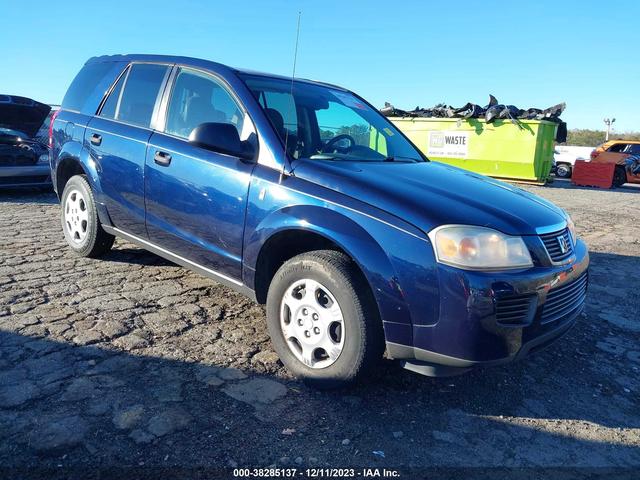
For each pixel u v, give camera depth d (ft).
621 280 18.88
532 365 11.51
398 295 8.60
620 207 41.34
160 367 10.02
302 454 7.80
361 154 12.34
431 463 7.85
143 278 15.10
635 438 8.95
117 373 9.65
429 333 8.53
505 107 53.83
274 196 10.19
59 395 8.78
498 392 10.21
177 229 12.40
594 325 14.19
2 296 12.98
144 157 13.09
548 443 8.63
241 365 10.35
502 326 8.43
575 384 10.80
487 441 8.55
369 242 8.84
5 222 22.03
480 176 12.67
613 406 10.01
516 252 8.79
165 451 7.59
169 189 12.35
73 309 12.45
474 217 8.89
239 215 10.77
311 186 9.87
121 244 18.60
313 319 9.62
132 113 14.25
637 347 12.87
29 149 29.25
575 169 63.46
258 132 11.01
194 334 11.58
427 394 9.87
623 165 65.36
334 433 8.39
